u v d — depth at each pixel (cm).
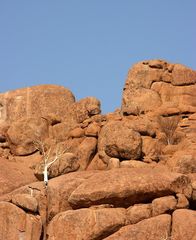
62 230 6944
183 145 8600
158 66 9812
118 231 6819
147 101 9600
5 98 10025
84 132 9038
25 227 7181
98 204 7081
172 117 9250
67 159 8181
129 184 7081
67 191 7312
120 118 9181
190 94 9725
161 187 7100
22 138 9325
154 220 6819
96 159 8738
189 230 6719
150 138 8631
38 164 8344
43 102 9950
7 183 8075
